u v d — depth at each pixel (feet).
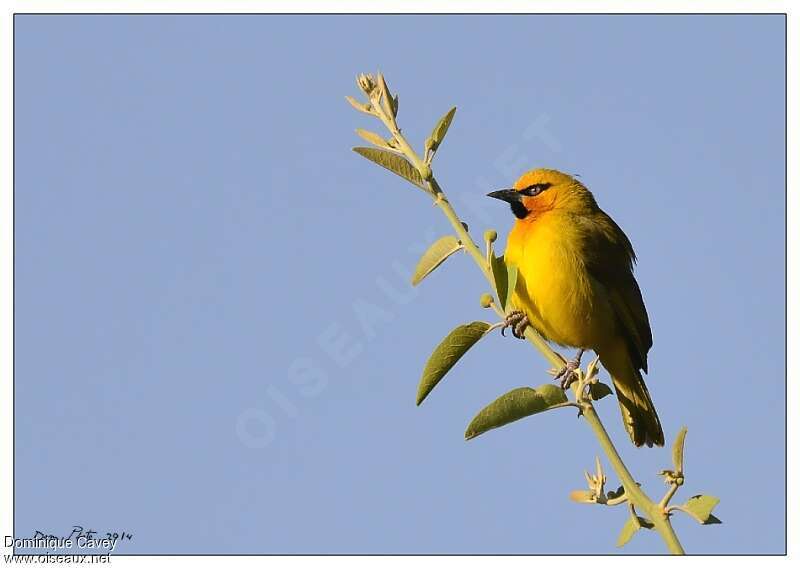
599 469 24.62
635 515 23.76
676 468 23.47
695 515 23.00
